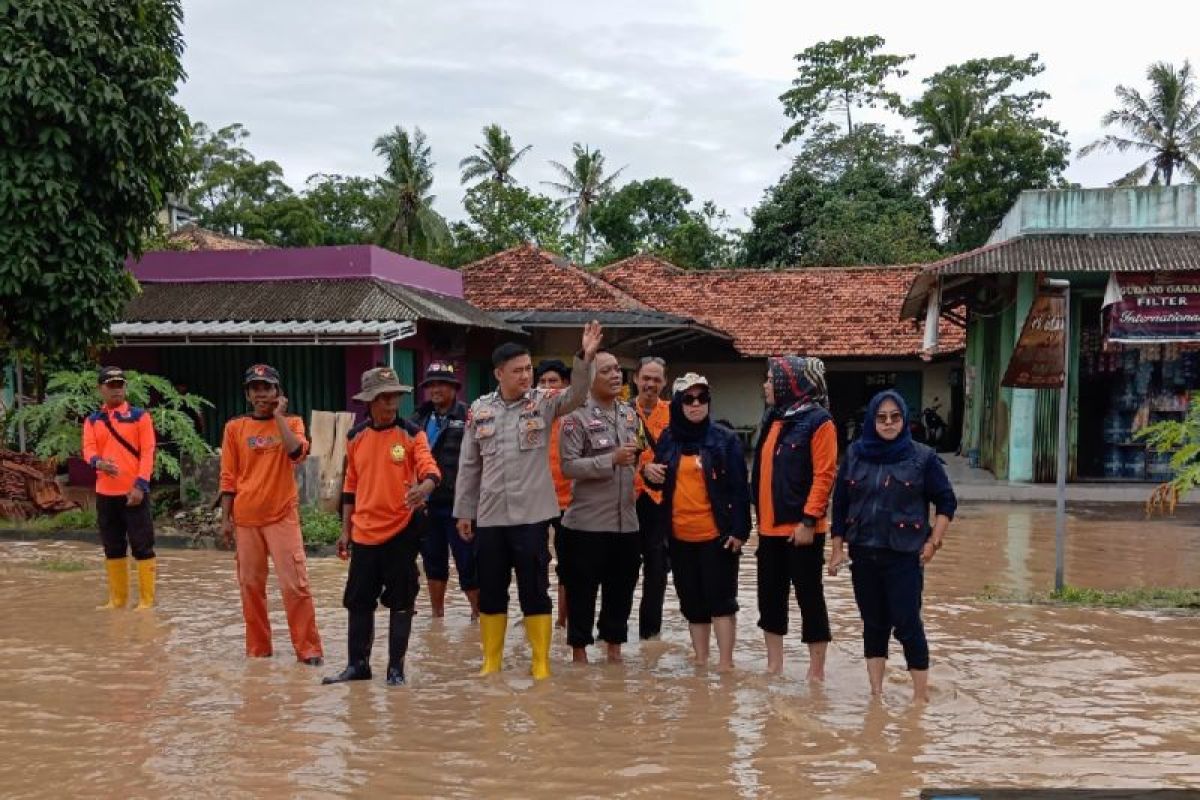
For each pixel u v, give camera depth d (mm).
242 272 17672
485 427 6445
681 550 6613
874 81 44844
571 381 6285
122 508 8547
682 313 28000
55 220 12703
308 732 5281
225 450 6914
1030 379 9148
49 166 12539
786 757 4883
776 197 40469
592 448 6570
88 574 10148
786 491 6262
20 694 5992
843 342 26203
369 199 48438
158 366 17109
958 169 39000
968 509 15961
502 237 42562
